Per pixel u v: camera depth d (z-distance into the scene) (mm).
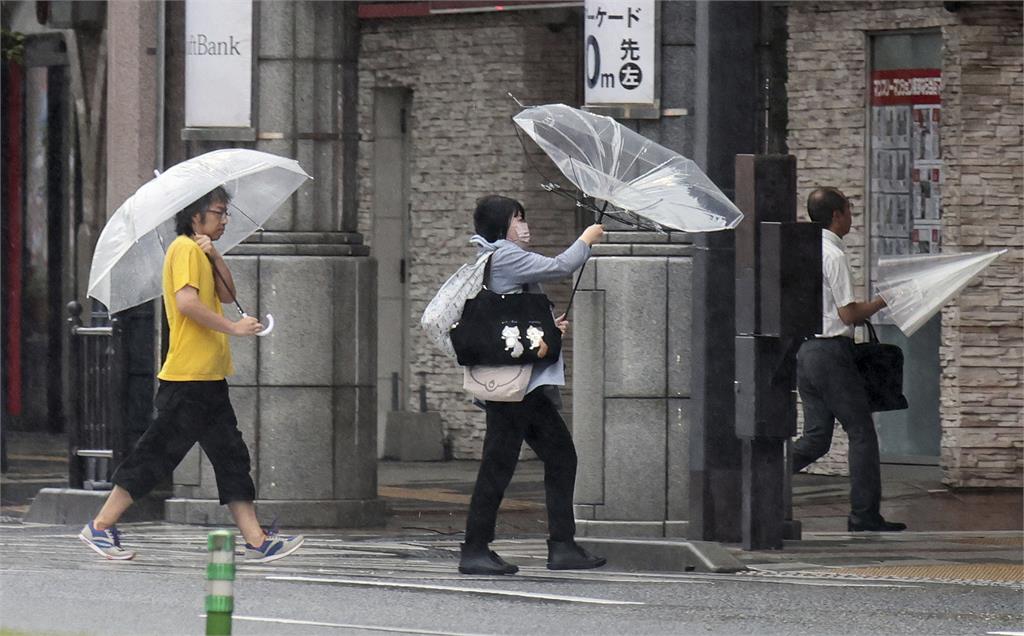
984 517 44688
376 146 60156
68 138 58906
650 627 27406
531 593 30859
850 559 36250
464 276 32969
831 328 41844
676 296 38844
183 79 42938
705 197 33750
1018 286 50031
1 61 59938
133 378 43094
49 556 36000
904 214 52188
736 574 33781
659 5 38656
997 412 50188
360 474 42438
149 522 42719
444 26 58750
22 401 60000
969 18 49844
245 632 26719
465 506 47062
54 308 59562
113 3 44000
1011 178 50000
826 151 53000
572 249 33406
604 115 38719
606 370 39062
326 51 42125
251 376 41938
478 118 58312
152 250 37156
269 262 41812
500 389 32812
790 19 53188
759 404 36312
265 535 35594
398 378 60031
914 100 51969
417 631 26844
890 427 53625
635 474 39031
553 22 56500
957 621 28297
